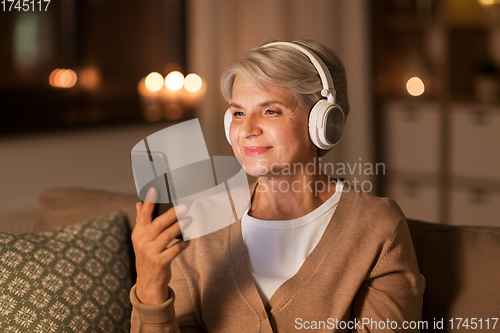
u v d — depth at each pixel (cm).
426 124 301
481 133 280
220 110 311
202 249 98
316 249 92
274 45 89
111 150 276
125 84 288
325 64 91
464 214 290
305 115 89
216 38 307
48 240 119
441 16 297
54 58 259
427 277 104
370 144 321
